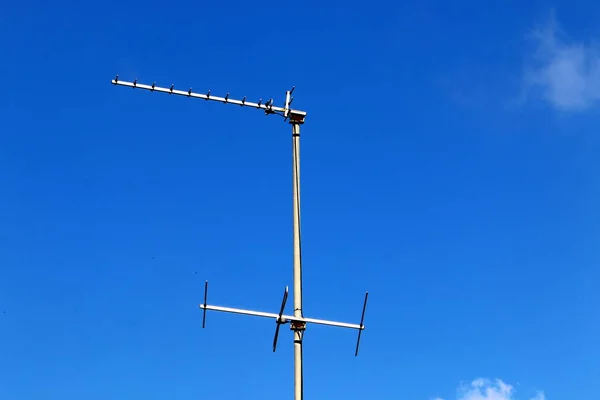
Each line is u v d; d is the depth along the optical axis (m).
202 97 15.80
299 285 14.07
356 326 14.21
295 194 14.75
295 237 14.42
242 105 15.62
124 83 15.80
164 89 15.83
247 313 13.80
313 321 13.93
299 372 13.42
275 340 13.71
